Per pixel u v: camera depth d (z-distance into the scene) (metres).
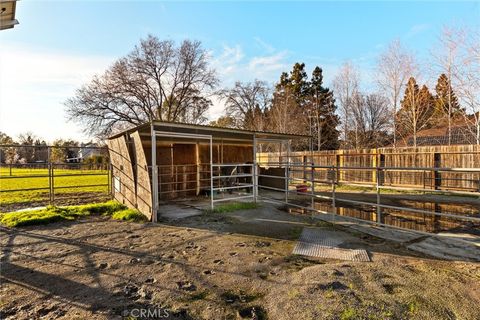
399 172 11.84
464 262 3.43
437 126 20.89
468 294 2.59
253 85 31.81
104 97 21.34
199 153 10.21
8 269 3.32
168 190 9.27
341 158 14.07
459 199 9.20
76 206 7.08
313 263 3.45
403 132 22.86
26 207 7.67
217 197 9.56
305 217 6.18
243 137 10.20
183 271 3.22
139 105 22.64
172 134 6.64
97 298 2.61
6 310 2.42
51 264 3.46
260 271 3.21
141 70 22.58
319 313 2.28
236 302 2.52
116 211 6.77
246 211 6.85
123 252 3.90
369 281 2.86
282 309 2.38
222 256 3.71
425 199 9.28
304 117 29.70
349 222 5.62
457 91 14.24
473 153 9.58
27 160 25.23
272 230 5.07
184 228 5.27
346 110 26.17
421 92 19.69
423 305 2.40
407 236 4.61
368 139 25.36
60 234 4.88
